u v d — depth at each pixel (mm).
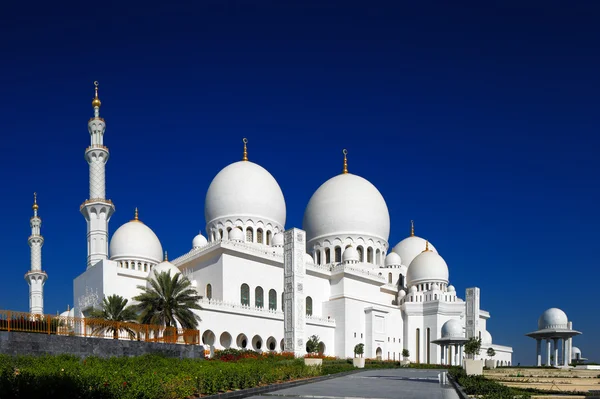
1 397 18141
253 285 89000
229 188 102875
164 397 22844
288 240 77000
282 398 28234
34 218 119875
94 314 62062
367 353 98562
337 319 97688
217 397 26578
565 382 42906
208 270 89000
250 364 40906
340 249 111750
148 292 61531
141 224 102312
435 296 108938
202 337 74938
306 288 97000
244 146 112938
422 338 107438
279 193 108375
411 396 29781
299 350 73500
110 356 41188
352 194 114500
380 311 102062
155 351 45125
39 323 38219
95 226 94812
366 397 28984
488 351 111312
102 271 81562
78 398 19359
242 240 93625
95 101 99688
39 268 118688
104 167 97938
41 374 21688
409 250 132000
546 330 86750
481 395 28141
